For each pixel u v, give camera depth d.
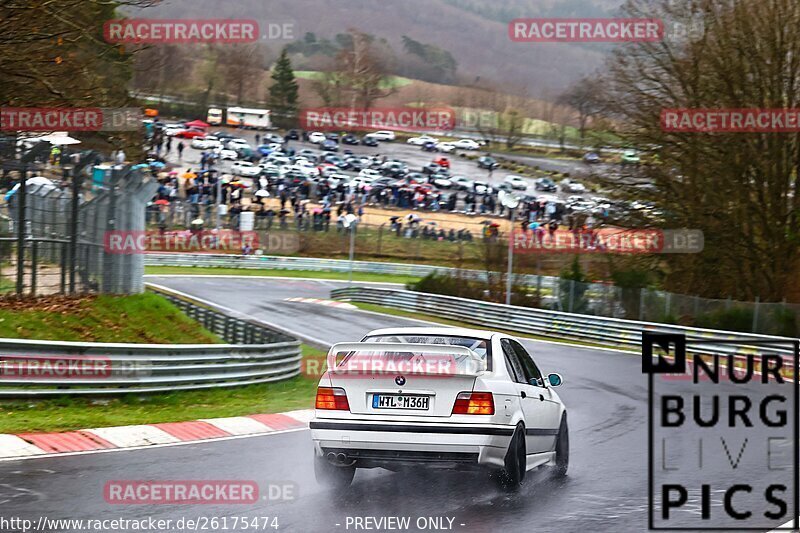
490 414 19.83
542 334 87.00
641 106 87.12
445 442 19.64
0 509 17.61
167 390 37.97
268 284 134.88
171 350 38.41
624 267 89.75
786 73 82.38
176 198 155.62
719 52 83.62
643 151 87.69
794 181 85.44
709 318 75.50
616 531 17.88
